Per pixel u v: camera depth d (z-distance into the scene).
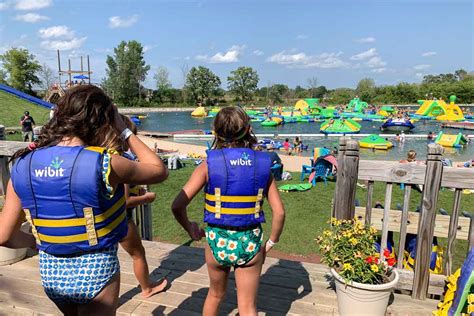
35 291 3.17
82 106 1.50
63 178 1.43
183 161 15.31
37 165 1.47
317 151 13.33
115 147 1.62
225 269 2.24
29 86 66.88
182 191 2.12
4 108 30.98
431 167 2.91
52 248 1.51
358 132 31.77
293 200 9.12
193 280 3.41
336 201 3.14
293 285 3.33
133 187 2.86
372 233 2.92
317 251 6.08
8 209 1.58
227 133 2.11
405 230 3.14
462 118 42.00
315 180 11.05
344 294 2.69
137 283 3.35
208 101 86.94
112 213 1.57
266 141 23.77
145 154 1.70
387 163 3.06
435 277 3.06
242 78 91.00
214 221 2.10
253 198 2.08
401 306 2.98
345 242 2.80
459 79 102.81
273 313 2.90
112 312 1.64
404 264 3.62
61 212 1.46
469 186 2.87
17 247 1.69
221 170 2.04
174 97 87.00
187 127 41.06
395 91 80.75
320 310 2.95
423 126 37.84
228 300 3.09
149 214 4.93
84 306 1.58
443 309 2.76
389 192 3.12
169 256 3.93
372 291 2.57
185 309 2.96
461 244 5.92
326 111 47.06
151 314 2.89
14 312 2.88
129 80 80.00
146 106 80.19
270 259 3.89
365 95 81.81
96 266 1.54
